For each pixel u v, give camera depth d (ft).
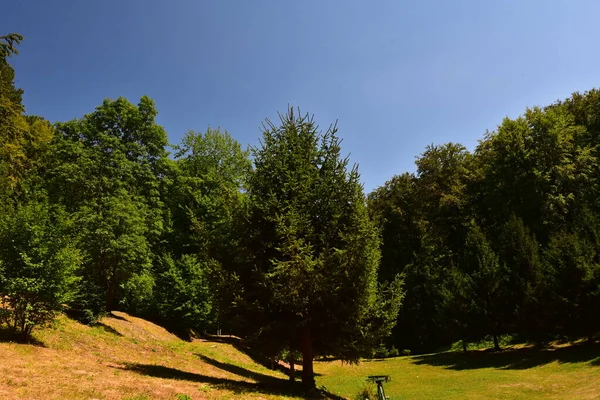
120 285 75.05
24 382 27.43
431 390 59.72
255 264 42.11
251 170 48.42
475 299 93.71
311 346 45.62
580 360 64.75
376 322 44.37
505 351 90.74
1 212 45.60
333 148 48.75
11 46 70.95
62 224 45.93
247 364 74.28
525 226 99.66
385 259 139.85
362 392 53.06
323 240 42.22
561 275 75.87
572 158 102.58
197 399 30.12
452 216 139.74
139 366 43.50
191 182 114.62
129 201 75.20
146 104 100.68
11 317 42.19
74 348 45.39
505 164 107.76
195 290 88.22
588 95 112.98
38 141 110.83
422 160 149.59
